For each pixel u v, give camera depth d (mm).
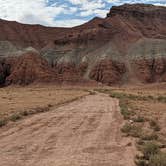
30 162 11891
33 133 19172
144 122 25234
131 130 20219
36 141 16375
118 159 12461
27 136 18000
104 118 28688
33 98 67750
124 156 13000
